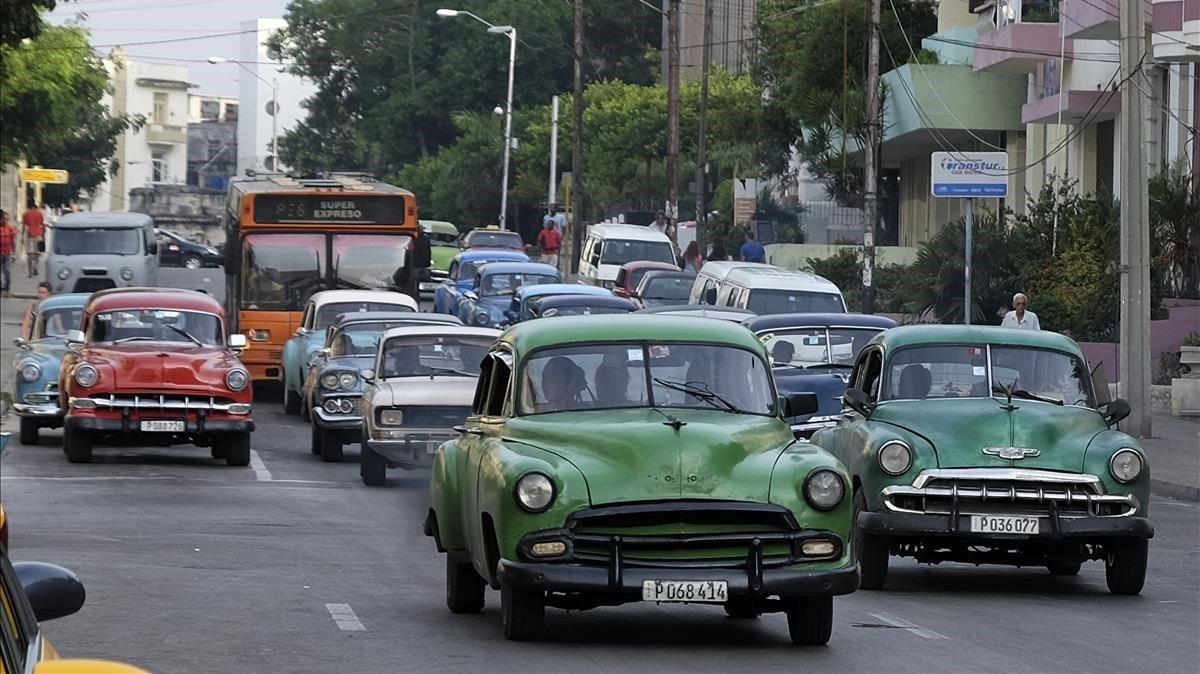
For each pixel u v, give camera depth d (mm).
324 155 169000
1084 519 21359
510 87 130000
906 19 87562
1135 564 21844
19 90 95562
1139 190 43000
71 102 101812
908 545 22328
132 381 36156
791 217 100188
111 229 83562
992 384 22969
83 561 23469
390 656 16734
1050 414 22141
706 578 16359
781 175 108625
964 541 21641
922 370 23141
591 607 17516
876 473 21719
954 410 22266
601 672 15922
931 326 23844
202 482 34312
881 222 97062
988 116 75312
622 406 18016
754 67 100250
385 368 35125
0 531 8211
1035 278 58531
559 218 111375
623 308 52094
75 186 151875
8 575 7254
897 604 21141
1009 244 59969
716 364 18422
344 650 17062
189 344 37812
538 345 18422
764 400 18312
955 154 52219
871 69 62281
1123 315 43156
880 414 22594
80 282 82500
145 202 186500
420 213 149125
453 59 157625
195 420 36375
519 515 16547
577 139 97125
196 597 20578
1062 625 19594
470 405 33812
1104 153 66938
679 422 17234
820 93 84688
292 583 21953
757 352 18656
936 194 44906
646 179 122125
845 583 16625
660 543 16453
